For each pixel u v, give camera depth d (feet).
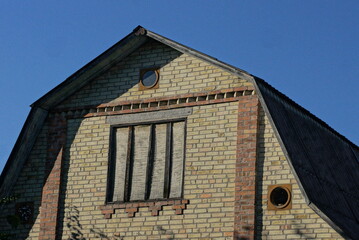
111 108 115.34
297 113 116.57
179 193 108.58
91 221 111.34
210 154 108.17
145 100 113.70
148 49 115.96
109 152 113.60
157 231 107.65
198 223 106.01
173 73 113.50
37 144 117.19
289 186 102.94
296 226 101.14
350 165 126.52
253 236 102.37
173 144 111.04
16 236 114.11
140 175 111.45
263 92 108.27
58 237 112.16
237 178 105.60
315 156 112.88
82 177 113.80
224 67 110.22
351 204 114.73
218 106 109.70
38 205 114.42
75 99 117.19
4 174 115.24
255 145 105.81
